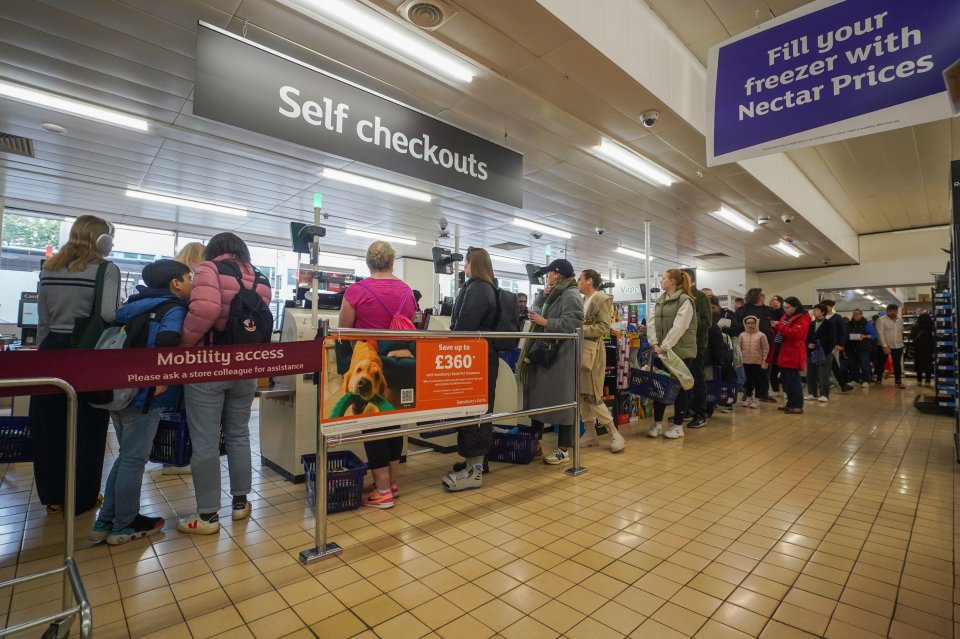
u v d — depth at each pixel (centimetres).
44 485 225
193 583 166
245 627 141
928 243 1112
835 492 263
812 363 651
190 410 209
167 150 546
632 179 613
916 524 219
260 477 292
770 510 236
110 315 215
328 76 257
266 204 759
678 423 398
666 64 417
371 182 654
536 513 232
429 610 150
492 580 168
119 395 183
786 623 143
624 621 144
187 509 237
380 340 205
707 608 151
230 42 224
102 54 365
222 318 210
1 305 753
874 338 870
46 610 150
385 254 251
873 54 232
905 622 143
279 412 301
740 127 274
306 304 348
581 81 378
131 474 198
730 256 1153
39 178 638
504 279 1620
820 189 858
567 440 322
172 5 306
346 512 234
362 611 149
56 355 129
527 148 519
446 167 314
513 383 380
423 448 370
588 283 364
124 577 170
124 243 888
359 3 296
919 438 405
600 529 213
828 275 1247
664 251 1113
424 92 404
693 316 407
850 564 180
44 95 425
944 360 536
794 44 256
